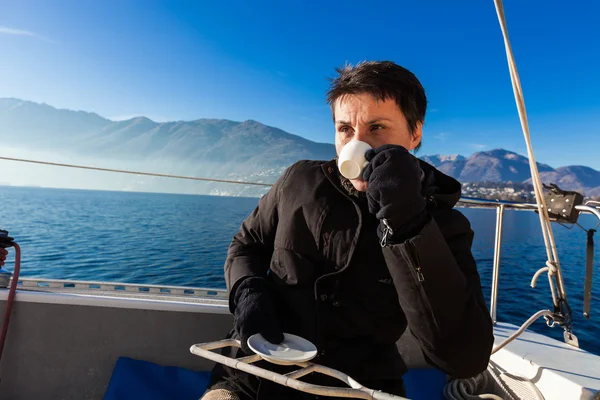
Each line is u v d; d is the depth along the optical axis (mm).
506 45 1148
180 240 43781
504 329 1961
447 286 862
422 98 1096
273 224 1295
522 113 1277
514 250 38562
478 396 1666
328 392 790
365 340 1088
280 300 1164
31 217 62031
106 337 1685
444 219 1024
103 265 30359
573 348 1743
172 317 1710
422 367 1899
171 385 1616
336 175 1126
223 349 1169
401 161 794
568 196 1638
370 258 1054
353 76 1030
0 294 1637
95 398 1678
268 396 1024
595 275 25766
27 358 1652
